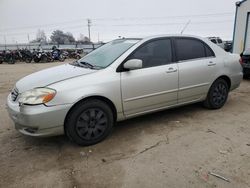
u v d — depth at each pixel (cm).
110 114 382
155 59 421
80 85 349
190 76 455
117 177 294
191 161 324
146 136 400
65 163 326
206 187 273
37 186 280
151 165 316
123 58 390
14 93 375
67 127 351
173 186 276
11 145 378
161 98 427
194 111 514
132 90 390
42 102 328
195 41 479
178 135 401
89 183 284
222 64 506
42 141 388
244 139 385
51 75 383
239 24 1397
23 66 1722
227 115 492
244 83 828
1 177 297
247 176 291
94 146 371
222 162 321
